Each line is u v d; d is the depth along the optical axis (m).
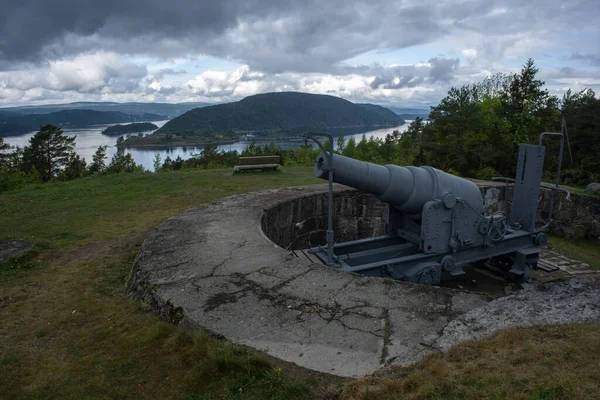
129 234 6.10
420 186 5.25
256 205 6.84
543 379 2.01
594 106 22.81
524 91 21.59
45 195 8.97
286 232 7.19
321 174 4.84
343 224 8.01
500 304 3.04
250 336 2.91
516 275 6.04
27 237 5.89
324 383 2.41
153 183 10.05
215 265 4.22
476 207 5.46
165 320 3.35
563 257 7.42
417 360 2.49
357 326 3.00
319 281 3.77
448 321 3.03
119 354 2.86
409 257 5.20
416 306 3.27
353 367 2.54
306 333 2.93
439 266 5.23
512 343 2.46
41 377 2.65
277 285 3.71
